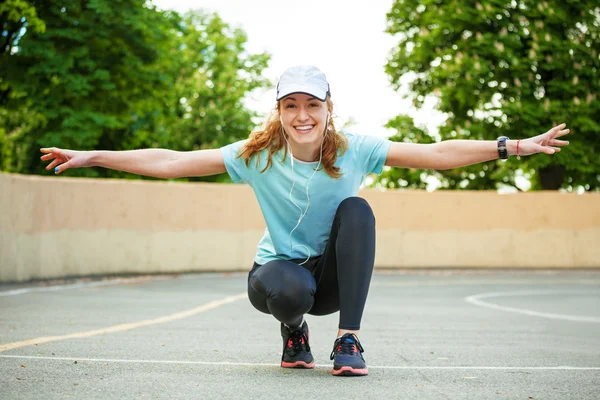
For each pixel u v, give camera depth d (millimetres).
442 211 20672
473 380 4082
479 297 12141
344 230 4035
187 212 17734
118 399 3359
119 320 7395
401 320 8117
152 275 16719
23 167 22953
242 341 5871
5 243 11523
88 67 21328
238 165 4141
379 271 19922
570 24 23625
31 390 3518
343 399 3428
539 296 12531
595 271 20578
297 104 3938
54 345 5238
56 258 13500
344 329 4102
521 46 23125
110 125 21344
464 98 22969
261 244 4363
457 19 23312
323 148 4066
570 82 23125
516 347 5809
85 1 21703
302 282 4008
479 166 25891
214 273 17969
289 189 4113
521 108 22562
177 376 3998
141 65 22125
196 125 34312
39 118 22125
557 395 3664
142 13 21797
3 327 6441
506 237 20859
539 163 22859
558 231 21031
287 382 3861
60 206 13672
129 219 16281
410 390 3703
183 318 7855
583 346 6027
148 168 4051
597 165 23172
